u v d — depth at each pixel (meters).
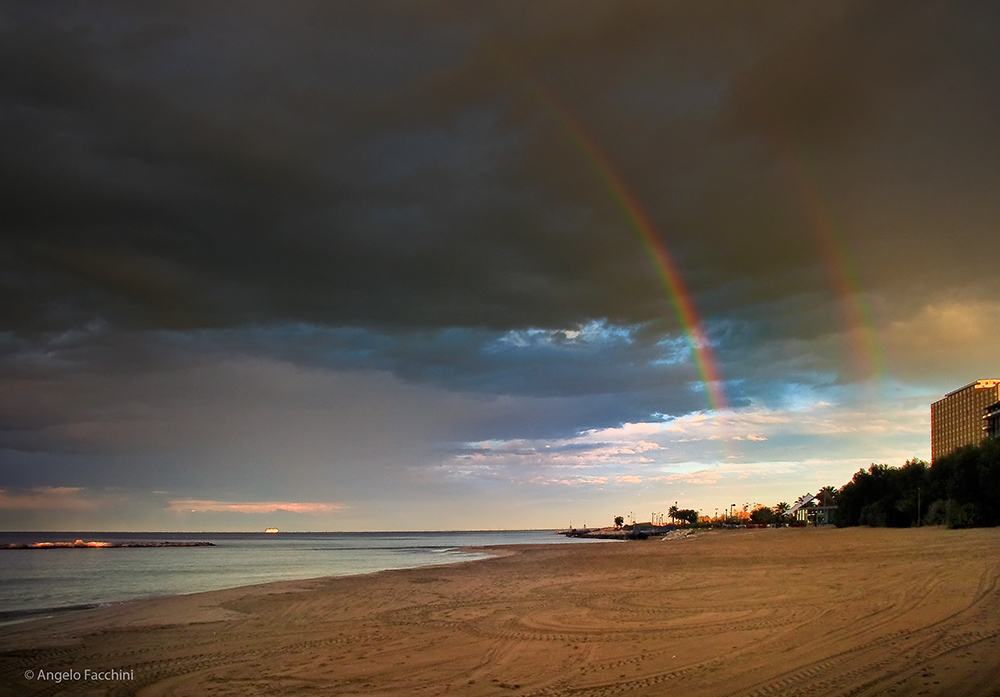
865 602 19.03
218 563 83.56
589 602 23.20
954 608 17.08
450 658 15.14
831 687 10.89
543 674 13.13
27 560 99.88
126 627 22.98
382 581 38.56
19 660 17.17
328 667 14.79
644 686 11.77
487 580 35.75
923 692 10.31
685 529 188.12
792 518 179.88
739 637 15.51
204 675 14.69
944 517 69.19
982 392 139.75
